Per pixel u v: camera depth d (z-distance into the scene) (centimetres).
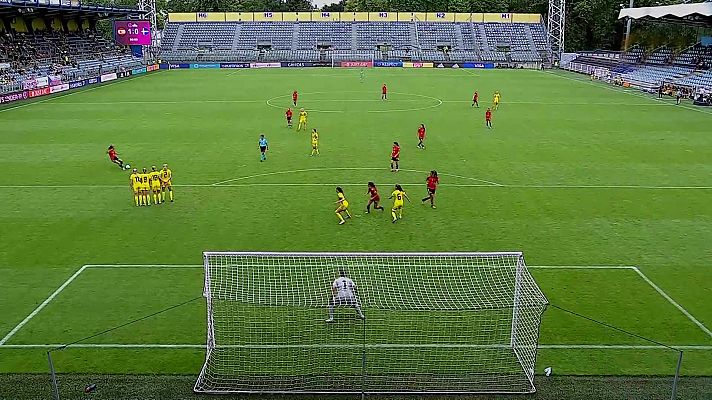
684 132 3919
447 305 1518
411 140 3628
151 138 3691
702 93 5325
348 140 3619
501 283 1644
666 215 2272
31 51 6956
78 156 3197
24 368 1270
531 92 6169
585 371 1270
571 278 1723
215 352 1320
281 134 3816
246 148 3400
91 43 8406
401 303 1530
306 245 1962
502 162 3084
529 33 10075
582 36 10412
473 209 2331
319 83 6850
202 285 1662
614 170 2936
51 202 2403
